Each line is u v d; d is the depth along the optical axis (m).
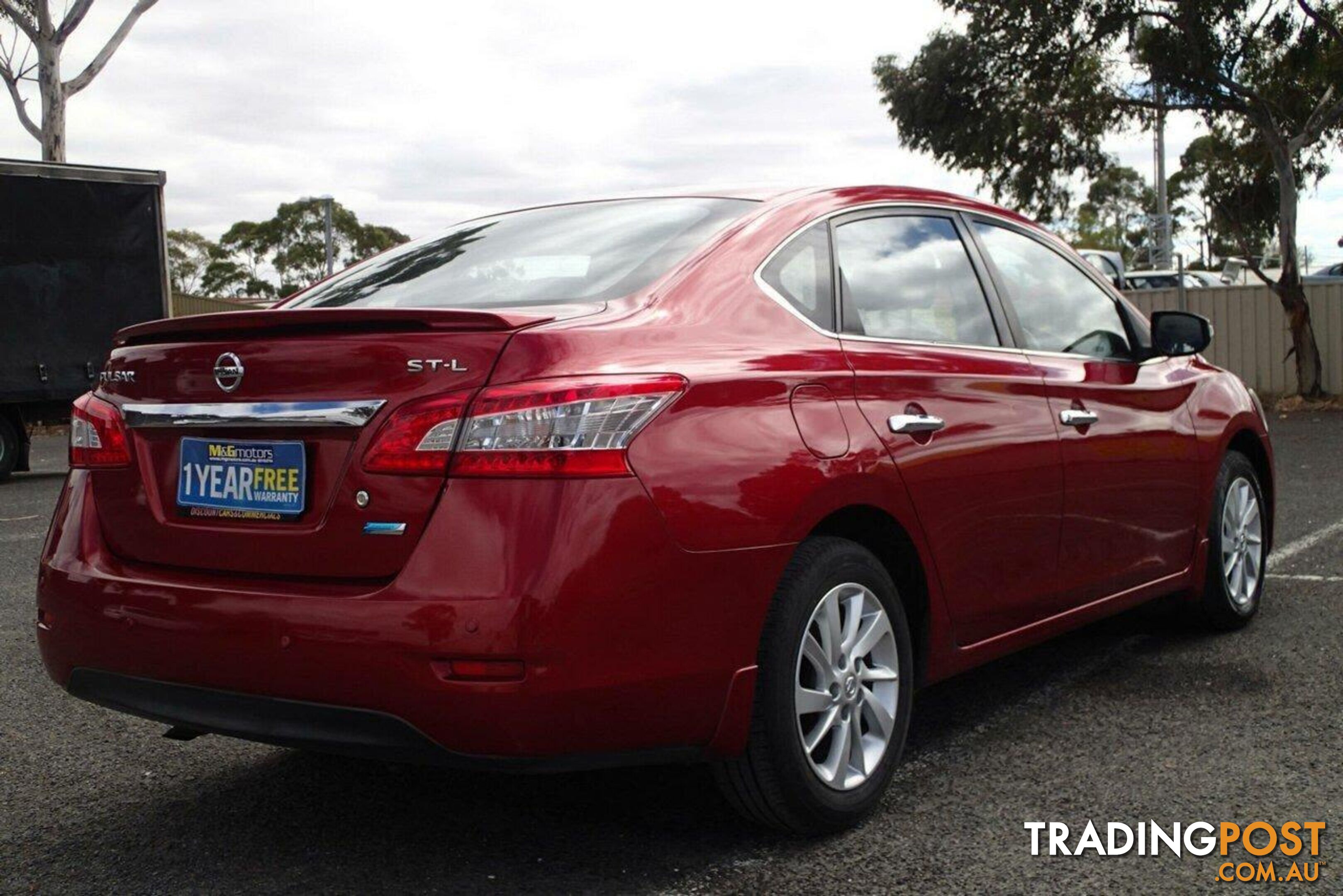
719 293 3.13
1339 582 5.86
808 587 2.98
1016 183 21.09
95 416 3.22
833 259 3.47
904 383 3.36
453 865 2.99
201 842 3.18
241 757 3.87
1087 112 19.44
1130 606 4.37
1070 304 4.30
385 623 2.60
